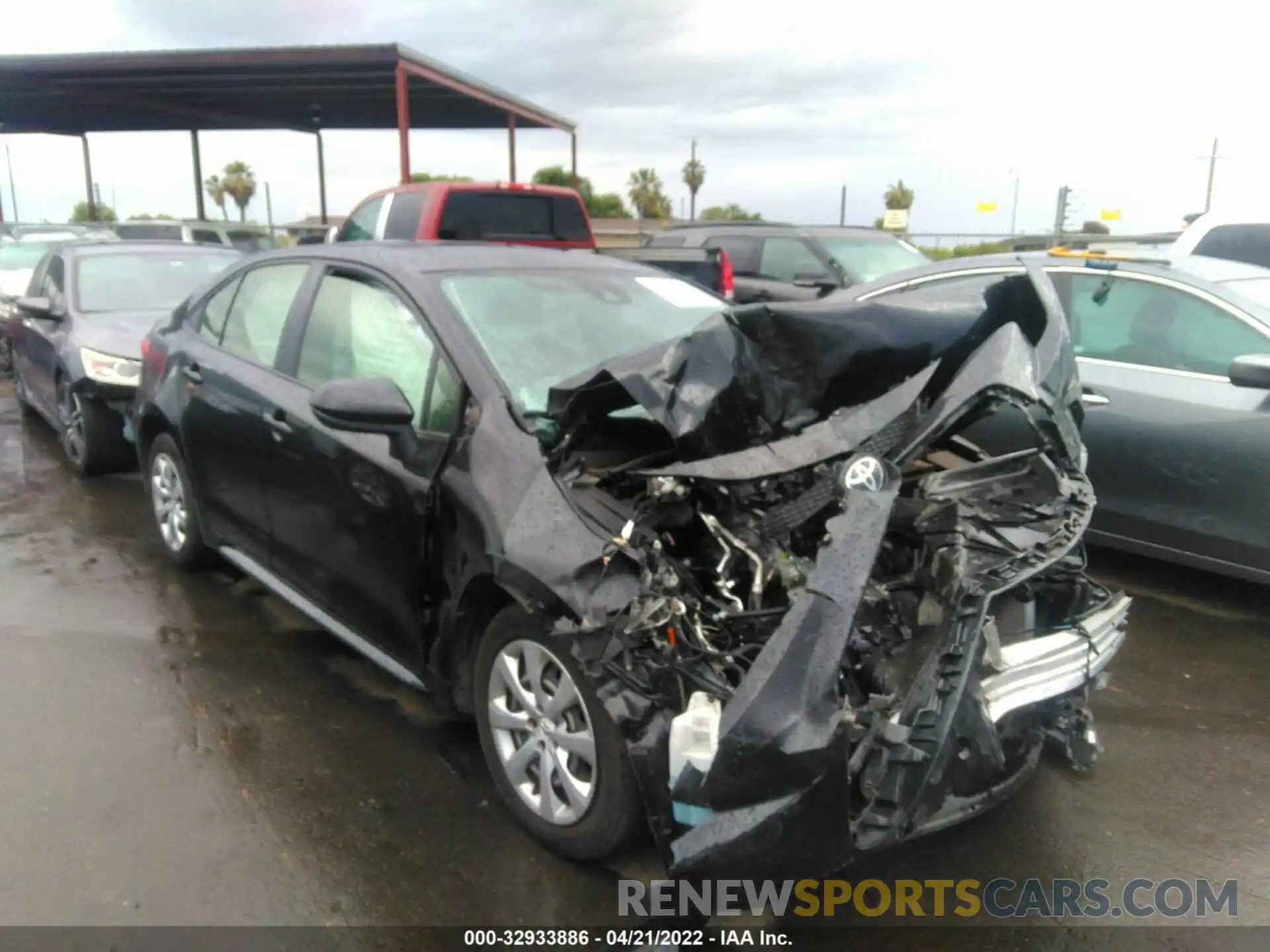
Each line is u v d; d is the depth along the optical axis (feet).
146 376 18.16
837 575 8.48
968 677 8.72
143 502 23.04
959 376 9.82
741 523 9.84
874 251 35.27
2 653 15.05
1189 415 16.33
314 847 10.58
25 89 61.77
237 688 14.02
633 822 9.48
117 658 14.90
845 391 10.57
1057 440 10.71
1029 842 10.90
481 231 35.68
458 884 10.02
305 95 61.36
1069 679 9.84
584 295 13.96
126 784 11.67
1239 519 15.99
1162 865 10.51
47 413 27.61
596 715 9.46
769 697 8.07
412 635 11.77
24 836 10.66
